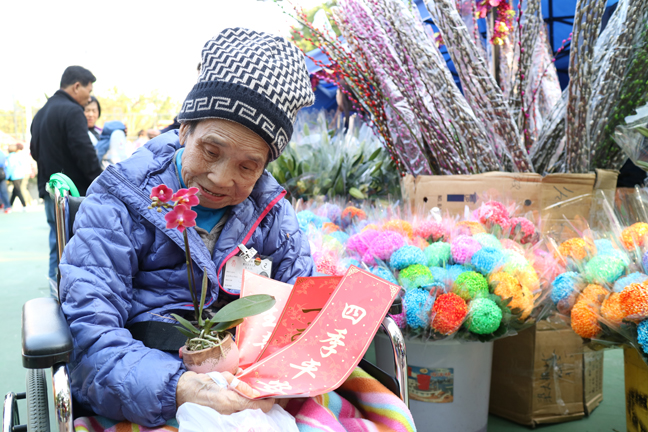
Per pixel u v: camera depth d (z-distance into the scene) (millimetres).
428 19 2387
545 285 1421
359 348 866
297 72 952
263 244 1163
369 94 1903
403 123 1857
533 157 1936
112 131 4547
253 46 919
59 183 1187
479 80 1772
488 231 1569
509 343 1759
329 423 810
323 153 2252
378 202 2082
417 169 1889
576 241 1470
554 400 1726
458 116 1772
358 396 975
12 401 1074
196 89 921
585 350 1596
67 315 875
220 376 765
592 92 1763
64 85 3152
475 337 1387
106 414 814
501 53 1952
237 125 898
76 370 843
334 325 901
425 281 1361
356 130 2543
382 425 890
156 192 794
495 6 1844
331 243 1569
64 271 920
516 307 1324
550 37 2824
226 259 1053
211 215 1099
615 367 2246
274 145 944
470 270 1424
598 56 1772
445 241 1564
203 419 709
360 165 2277
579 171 1786
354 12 1830
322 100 3680
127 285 967
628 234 1402
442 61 1819
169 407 771
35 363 717
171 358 846
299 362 840
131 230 992
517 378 1740
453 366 1462
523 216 1647
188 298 1028
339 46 1851
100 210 959
